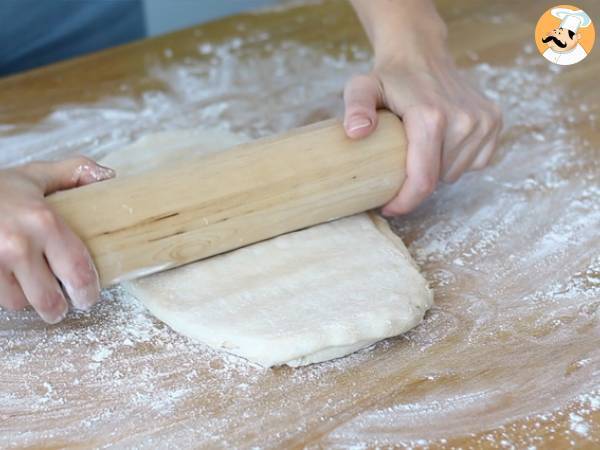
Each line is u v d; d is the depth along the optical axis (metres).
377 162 0.70
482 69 0.92
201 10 1.23
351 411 0.62
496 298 0.69
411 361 0.65
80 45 1.04
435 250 0.72
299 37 0.98
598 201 0.76
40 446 0.60
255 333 0.64
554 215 0.75
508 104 0.87
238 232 0.68
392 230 0.74
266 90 0.90
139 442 0.60
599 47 0.95
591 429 0.60
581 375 0.63
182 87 0.90
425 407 0.62
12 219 0.61
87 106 0.88
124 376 0.64
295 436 0.60
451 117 0.71
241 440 0.60
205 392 0.63
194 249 0.67
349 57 0.94
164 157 0.77
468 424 0.61
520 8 1.02
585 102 0.87
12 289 0.63
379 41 0.77
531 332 0.66
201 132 0.81
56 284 0.63
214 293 0.67
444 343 0.66
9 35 1.00
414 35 0.76
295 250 0.69
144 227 0.65
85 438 0.61
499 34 0.98
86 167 0.68
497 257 0.72
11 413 0.62
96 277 0.64
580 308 0.68
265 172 0.67
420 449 0.60
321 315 0.64
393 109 0.72
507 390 0.63
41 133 0.84
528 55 0.94
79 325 0.67
